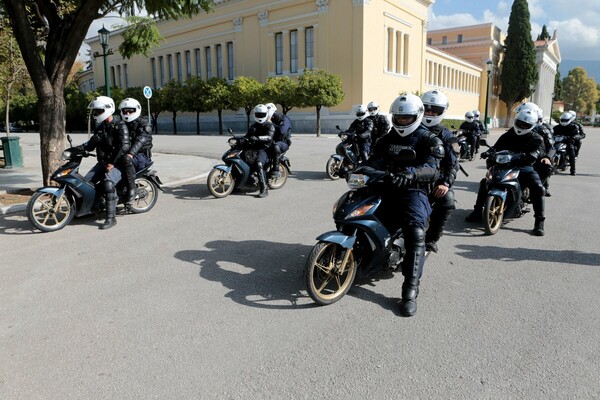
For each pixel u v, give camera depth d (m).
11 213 7.45
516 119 6.42
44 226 6.31
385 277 4.65
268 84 31.19
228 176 8.91
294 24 36.00
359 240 4.09
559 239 6.02
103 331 3.51
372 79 33.94
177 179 10.75
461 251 5.50
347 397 2.71
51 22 8.59
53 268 4.88
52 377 2.91
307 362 3.08
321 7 34.16
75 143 25.00
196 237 6.05
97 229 6.47
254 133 8.87
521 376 2.92
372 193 4.12
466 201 8.48
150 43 10.35
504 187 6.25
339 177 11.19
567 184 10.60
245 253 5.38
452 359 3.12
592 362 3.08
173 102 38.12
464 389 2.79
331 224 6.74
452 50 62.03
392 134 4.30
